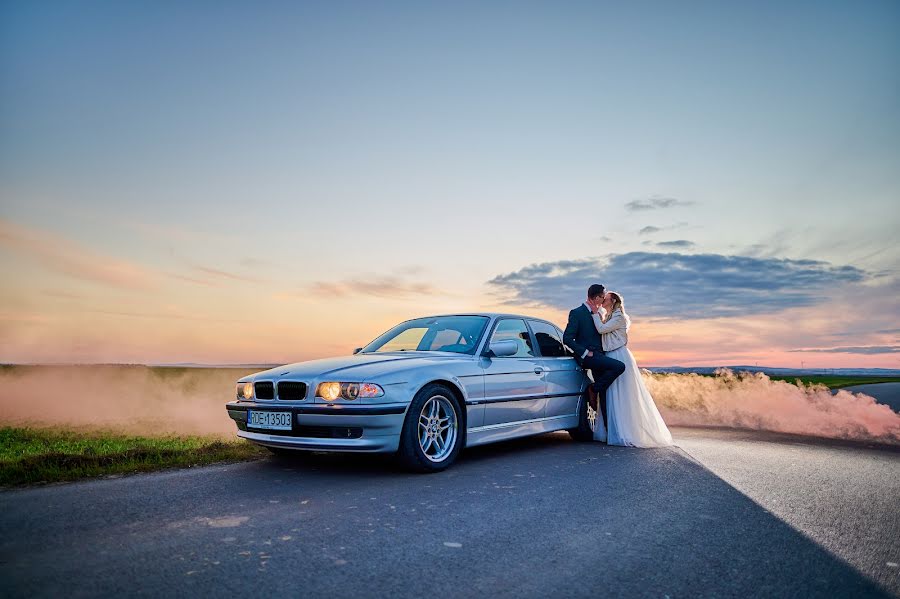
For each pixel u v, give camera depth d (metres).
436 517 3.53
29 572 2.56
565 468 5.21
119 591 2.36
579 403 7.08
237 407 5.29
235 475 4.79
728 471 5.08
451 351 5.85
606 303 7.05
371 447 4.67
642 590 2.48
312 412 4.74
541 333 6.97
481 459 5.73
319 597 2.34
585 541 3.11
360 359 5.39
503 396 5.80
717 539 3.18
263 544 2.98
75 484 4.39
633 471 5.06
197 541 3.01
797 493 4.26
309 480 4.61
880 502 4.02
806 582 2.61
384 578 2.55
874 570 2.77
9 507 3.66
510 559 2.82
